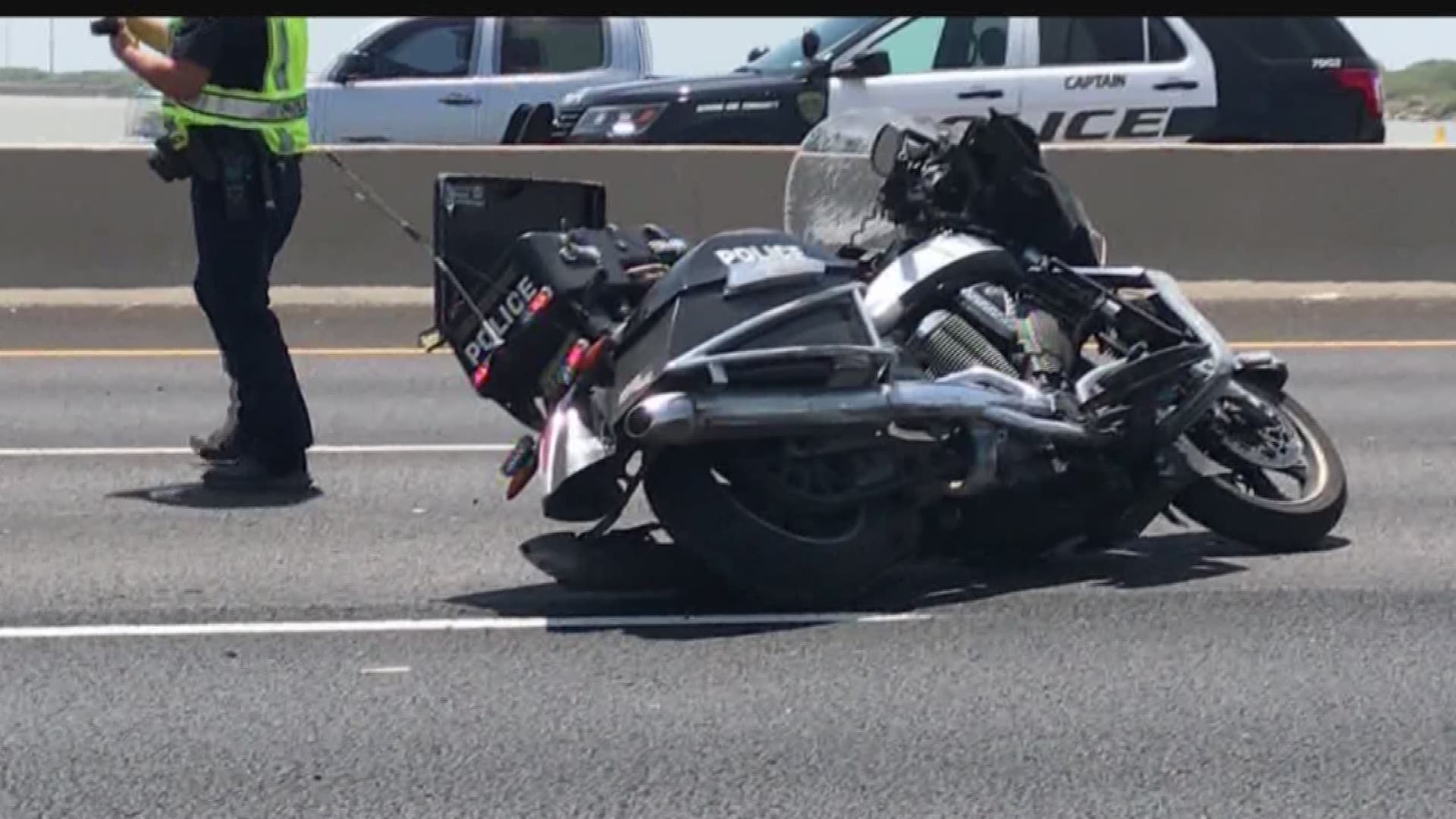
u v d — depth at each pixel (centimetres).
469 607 688
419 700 591
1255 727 566
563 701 589
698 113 1566
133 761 542
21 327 1341
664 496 643
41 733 563
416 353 1270
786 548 646
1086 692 595
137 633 657
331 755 547
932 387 660
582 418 665
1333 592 700
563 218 720
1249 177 1452
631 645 643
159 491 872
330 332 1345
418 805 512
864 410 646
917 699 589
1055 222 722
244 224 827
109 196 1395
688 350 636
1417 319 1410
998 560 738
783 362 639
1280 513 739
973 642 643
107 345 1295
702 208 1432
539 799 515
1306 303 1416
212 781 528
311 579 724
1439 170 1464
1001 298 698
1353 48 1620
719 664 622
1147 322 711
